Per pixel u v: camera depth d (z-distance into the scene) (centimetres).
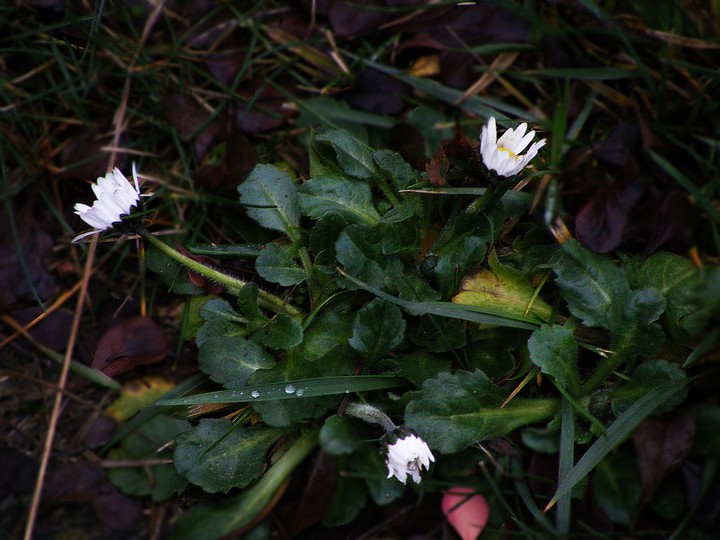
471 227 25
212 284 26
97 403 26
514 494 25
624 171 25
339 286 25
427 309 24
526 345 25
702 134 25
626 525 24
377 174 26
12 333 26
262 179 26
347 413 24
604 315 25
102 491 25
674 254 25
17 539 25
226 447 25
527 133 26
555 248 26
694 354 24
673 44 25
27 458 25
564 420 24
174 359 26
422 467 25
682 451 24
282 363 25
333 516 25
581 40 26
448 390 24
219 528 24
